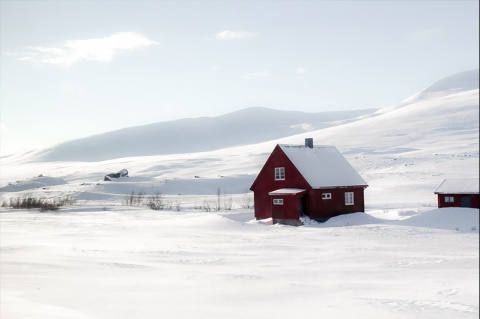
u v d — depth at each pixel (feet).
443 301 51.19
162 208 235.40
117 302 53.78
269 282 63.77
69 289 60.59
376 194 270.67
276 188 161.89
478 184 155.53
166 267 77.05
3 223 160.66
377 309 48.73
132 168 562.66
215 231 131.85
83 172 574.15
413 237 109.60
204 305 52.19
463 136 549.13
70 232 132.77
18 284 63.87
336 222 150.20
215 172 472.44
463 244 97.45
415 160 387.75
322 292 57.21
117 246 103.35
